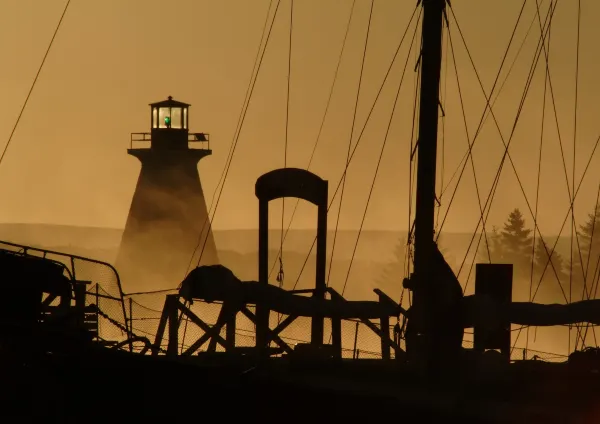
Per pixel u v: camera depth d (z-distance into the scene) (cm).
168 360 10000
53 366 9956
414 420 9569
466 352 10356
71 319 10362
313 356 10519
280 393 9769
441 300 10231
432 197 10412
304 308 10694
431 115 10400
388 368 10281
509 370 10150
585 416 9569
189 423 9900
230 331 10888
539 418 9438
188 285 10500
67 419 9931
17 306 10006
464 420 9506
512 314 10394
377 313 10881
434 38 10362
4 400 9894
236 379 9831
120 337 12262
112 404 9988
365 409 9612
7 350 9925
